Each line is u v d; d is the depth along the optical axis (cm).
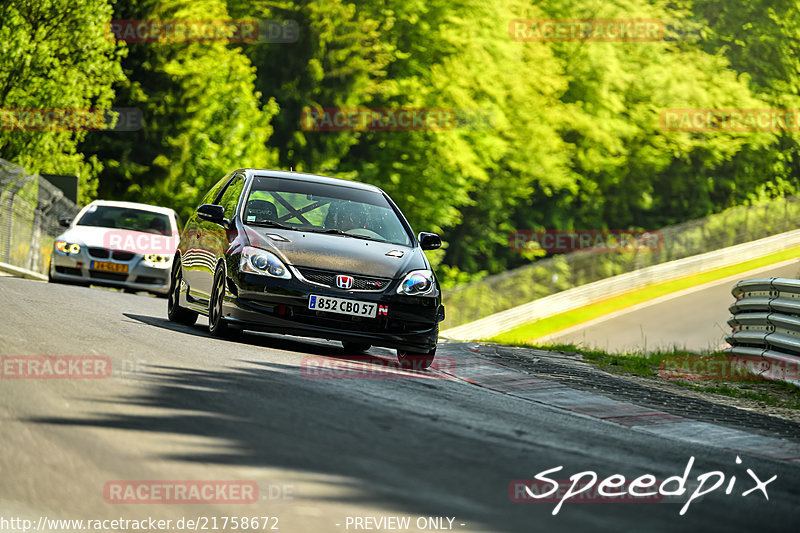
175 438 1805
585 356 4553
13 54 10800
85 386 2166
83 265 5862
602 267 14838
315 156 16150
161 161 14225
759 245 16425
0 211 7250
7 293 4159
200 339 3397
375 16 16912
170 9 14162
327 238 3575
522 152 18400
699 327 11444
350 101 16188
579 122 19000
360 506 1526
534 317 12575
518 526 1516
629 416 2886
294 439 1897
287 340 3834
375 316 3388
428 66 17188
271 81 16088
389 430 2084
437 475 1753
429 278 3522
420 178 16962
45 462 1577
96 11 11544
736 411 3222
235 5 15838
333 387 2586
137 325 3638
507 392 3183
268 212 3694
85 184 12244
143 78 14325
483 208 19050
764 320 4341
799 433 2891
